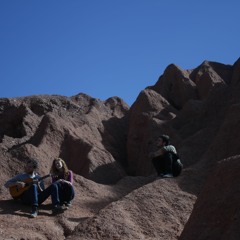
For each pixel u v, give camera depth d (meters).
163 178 10.80
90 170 14.95
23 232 9.43
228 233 5.70
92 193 12.03
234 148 11.53
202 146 14.12
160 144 11.61
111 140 19.03
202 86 21.06
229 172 6.68
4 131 21.39
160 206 9.73
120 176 15.12
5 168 14.10
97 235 8.73
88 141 17.56
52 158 15.72
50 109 22.48
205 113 16.38
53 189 10.79
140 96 19.70
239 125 11.93
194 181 10.75
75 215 10.63
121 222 9.09
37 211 10.55
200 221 6.50
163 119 18.28
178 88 21.73
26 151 14.75
